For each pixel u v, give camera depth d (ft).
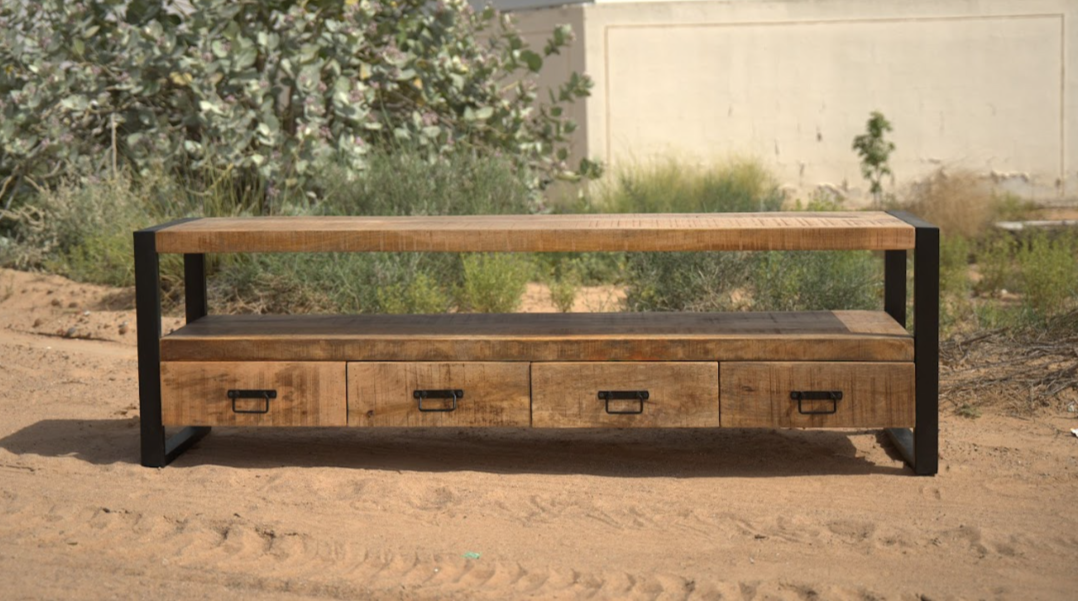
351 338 13.67
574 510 12.57
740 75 42.70
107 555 11.36
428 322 14.75
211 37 28.14
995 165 42.60
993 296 26.68
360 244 13.51
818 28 42.42
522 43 32.24
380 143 30.63
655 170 36.96
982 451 14.61
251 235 13.64
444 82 30.94
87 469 14.21
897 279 15.03
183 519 12.29
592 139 42.80
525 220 14.56
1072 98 42.22
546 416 13.58
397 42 30.68
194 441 15.43
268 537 11.80
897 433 14.89
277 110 30.14
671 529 11.96
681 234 13.21
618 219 14.48
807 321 14.48
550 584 10.54
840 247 13.17
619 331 13.93
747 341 13.35
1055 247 26.71
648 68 42.63
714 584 10.37
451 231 13.41
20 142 28.07
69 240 28.17
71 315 24.21
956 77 42.32
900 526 11.87
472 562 11.04
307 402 13.78
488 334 13.82
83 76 28.27
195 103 28.86
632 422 13.52
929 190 34.35
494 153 30.30
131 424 16.47
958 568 10.78
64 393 18.37
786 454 14.69
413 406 13.67
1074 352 18.34
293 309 23.72
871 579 10.51
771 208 30.91
